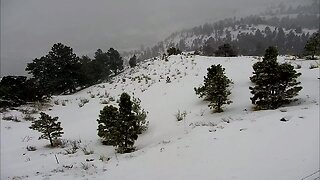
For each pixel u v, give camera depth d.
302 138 10.05
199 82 26.59
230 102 18.38
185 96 24.03
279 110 14.73
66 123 24.05
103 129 15.76
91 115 26.02
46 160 13.87
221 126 13.16
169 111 21.66
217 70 18.95
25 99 30.84
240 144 10.50
